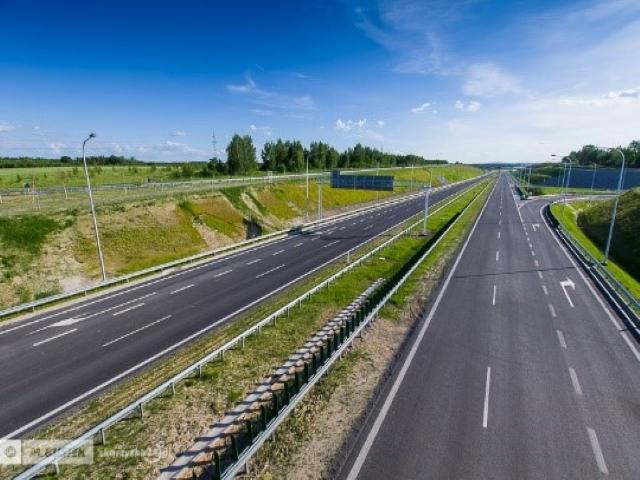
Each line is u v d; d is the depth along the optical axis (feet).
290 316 74.74
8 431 43.96
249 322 72.43
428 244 128.77
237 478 35.27
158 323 73.92
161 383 52.60
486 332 66.18
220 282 100.07
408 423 42.50
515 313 74.74
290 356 58.75
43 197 159.12
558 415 43.88
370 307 71.31
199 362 53.01
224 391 50.14
